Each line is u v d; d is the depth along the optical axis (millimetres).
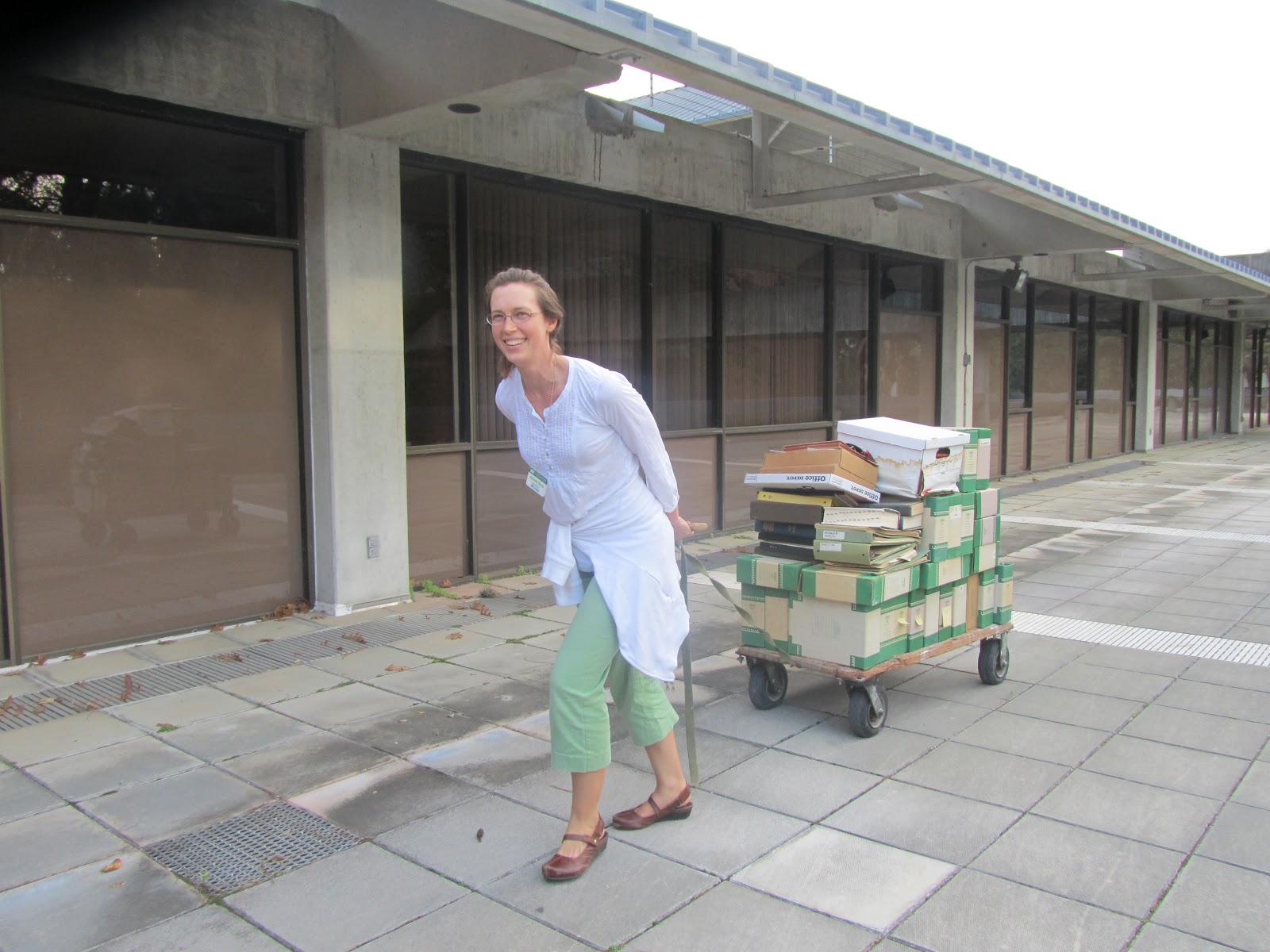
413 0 5398
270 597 6121
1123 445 19422
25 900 2889
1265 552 8547
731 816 3398
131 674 4996
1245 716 4398
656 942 2656
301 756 3951
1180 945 2621
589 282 8094
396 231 6297
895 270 11945
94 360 5254
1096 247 11484
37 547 5125
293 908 2832
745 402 9812
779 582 4219
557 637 5723
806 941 2656
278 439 6066
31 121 4957
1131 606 6562
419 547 6977
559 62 4863
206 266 5660
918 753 3963
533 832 3291
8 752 4000
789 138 9633
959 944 2633
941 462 4348
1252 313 24031
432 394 7020
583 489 2975
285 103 5621
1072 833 3266
